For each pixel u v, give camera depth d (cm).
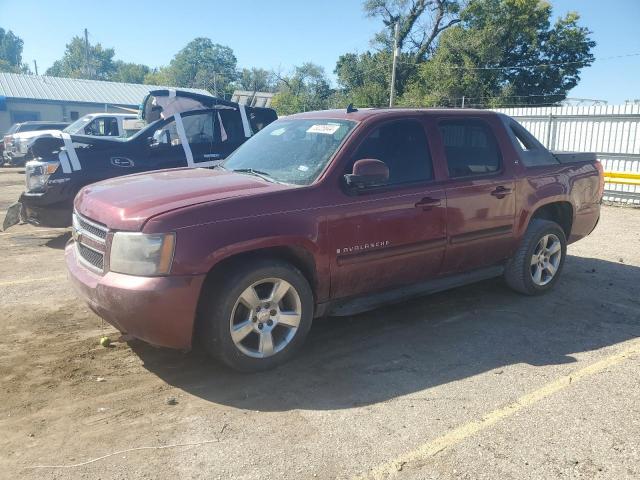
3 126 4131
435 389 385
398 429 335
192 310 367
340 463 301
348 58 5131
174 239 360
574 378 403
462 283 527
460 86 4172
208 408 358
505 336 483
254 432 330
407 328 499
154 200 387
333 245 420
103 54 11275
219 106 966
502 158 542
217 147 940
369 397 373
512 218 542
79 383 389
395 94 4741
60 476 288
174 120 908
